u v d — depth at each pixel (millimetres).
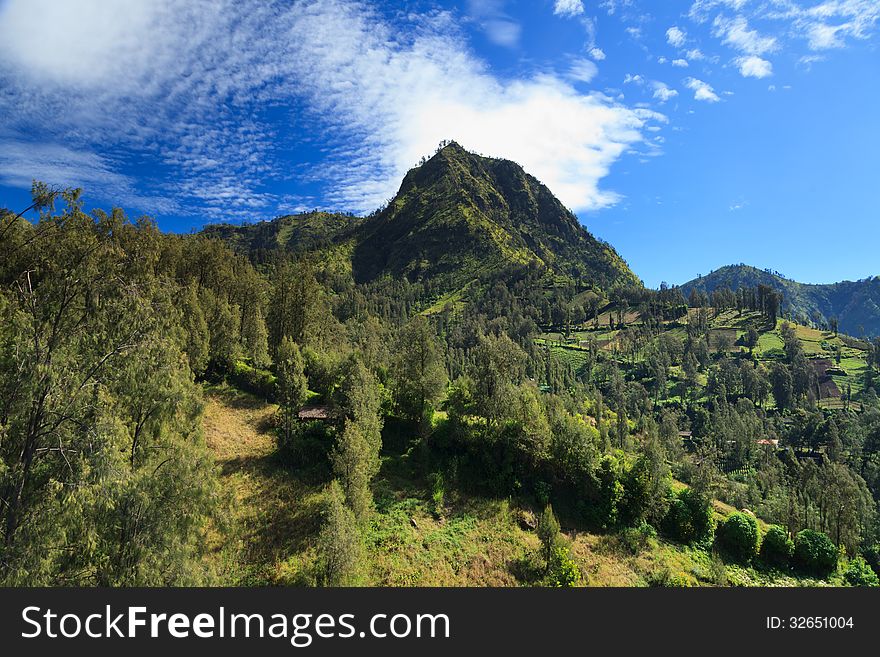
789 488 80562
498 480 47188
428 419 51594
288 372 46969
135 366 21156
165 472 20375
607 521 45625
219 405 53000
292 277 76062
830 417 126500
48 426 17562
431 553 36125
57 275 20281
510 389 52781
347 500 36344
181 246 71625
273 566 30875
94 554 17859
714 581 39969
